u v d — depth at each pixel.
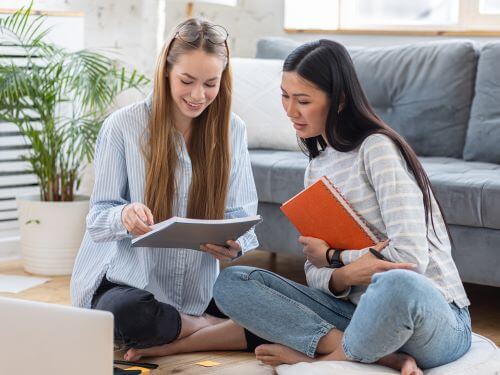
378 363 2.30
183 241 2.46
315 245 2.41
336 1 4.93
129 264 2.67
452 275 2.34
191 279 2.78
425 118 3.91
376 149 2.30
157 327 2.59
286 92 2.38
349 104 2.35
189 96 2.53
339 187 2.39
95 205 2.63
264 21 5.14
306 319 2.43
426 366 2.27
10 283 3.70
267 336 2.47
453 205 3.13
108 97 4.18
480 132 3.74
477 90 3.82
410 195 2.27
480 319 3.24
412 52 4.04
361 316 2.16
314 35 5.02
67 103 4.13
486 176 3.20
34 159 3.89
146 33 4.52
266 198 3.64
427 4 4.78
